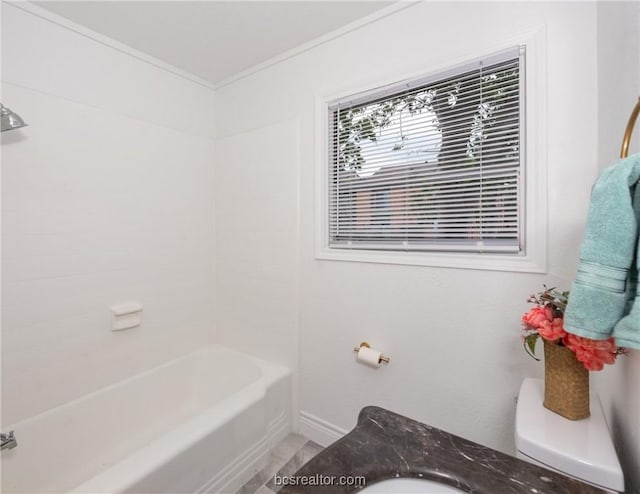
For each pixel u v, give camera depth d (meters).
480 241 1.37
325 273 1.82
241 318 2.26
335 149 1.80
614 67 0.94
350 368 1.74
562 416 0.92
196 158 2.27
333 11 1.57
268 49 1.90
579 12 1.13
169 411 2.06
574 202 1.15
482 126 1.34
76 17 1.59
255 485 1.57
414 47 1.49
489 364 1.33
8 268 1.45
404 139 1.54
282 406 1.92
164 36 1.76
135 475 1.13
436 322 1.46
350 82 1.68
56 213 1.59
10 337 1.46
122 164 1.86
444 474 0.73
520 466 0.76
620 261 0.64
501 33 1.28
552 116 1.18
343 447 0.82
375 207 1.65
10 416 1.45
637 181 0.64
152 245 2.03
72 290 1.66
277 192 2.03
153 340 2.04
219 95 2.34
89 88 1.71
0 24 1.40
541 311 0.92
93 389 1.75
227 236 2.32
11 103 1.44
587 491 0.69
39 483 1.47
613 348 0.76
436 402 1.46
